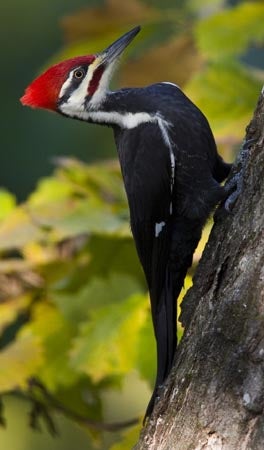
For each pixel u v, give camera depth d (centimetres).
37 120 1798
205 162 1012
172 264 1023
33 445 1564
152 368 1078
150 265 1032
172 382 854
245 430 796
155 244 1027
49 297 1109
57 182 1128
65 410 1173
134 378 1393
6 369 1080
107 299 1098
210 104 1095
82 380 1170
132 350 1079
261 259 819
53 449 1571
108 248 1097
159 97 1033
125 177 1045
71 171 1123
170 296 1009
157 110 1027
